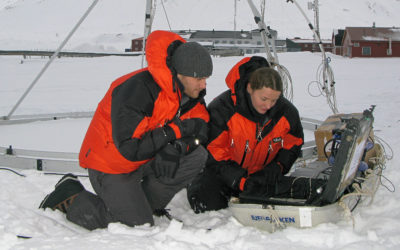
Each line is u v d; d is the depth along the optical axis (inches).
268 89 92.7
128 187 92.3
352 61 845.8
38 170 140.7
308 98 373.1
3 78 551.8
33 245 78.7
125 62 770.2
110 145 91.2
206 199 105.1
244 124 104.0
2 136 198.1
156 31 90.8
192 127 94.5
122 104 86.5
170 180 97.6
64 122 241.6
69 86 473.1
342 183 87.6
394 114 263.0
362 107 307.7
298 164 144.0
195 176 100.3
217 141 105.6
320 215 86.5
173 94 89.2
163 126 90.4
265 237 84.7
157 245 78.4
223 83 475.8
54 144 179.5
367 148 111.8
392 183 116.6
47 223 94.5
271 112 102.3
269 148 109.3
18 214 96.0
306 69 665.6
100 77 561.3
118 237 82.9
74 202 96.5
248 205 90.7
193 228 91.2
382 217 92.7
